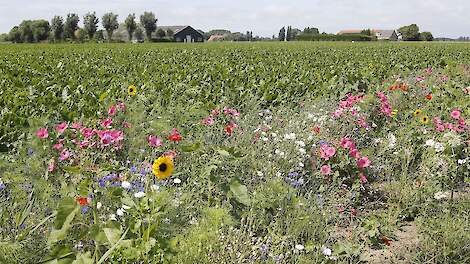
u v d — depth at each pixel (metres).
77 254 3.13
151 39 92.81
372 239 4.81
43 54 28.59
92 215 3.82
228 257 3.76
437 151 6.29
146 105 9.04
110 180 4.39
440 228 4.73
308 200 5.11
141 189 4.22
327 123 7.60
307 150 6.26
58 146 4.87
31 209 3.92
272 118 8.38
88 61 21.98
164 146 5.86
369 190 6.07
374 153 7.08
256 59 24.78
